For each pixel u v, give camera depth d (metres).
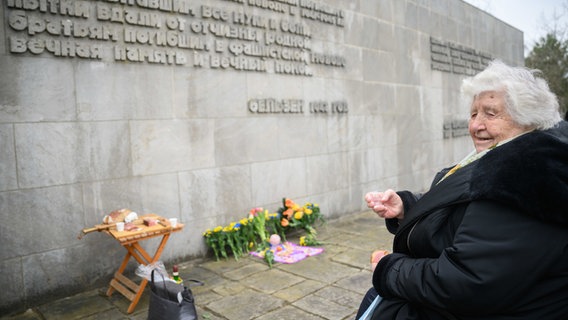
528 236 1.07
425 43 8.29
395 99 7.48
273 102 5.26
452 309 1.17
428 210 1.33
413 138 7.98
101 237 3.86
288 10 5.41
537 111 1.22
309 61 5.75
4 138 3.32
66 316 3.31
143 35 4.02
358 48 6.62
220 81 4.70
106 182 3.88
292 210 5.22
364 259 4.53
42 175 3.52
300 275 4.07
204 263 4.50
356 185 6.67
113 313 3.34
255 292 3.67
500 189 1.10
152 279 2.77
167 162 4.30
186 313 2.62
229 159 4.84
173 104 4.31
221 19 4.63
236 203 4.93
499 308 1.12
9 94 3.33
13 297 3.39
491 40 11.05
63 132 3.62
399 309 1.36
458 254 1.14
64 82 3.60
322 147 6.05
